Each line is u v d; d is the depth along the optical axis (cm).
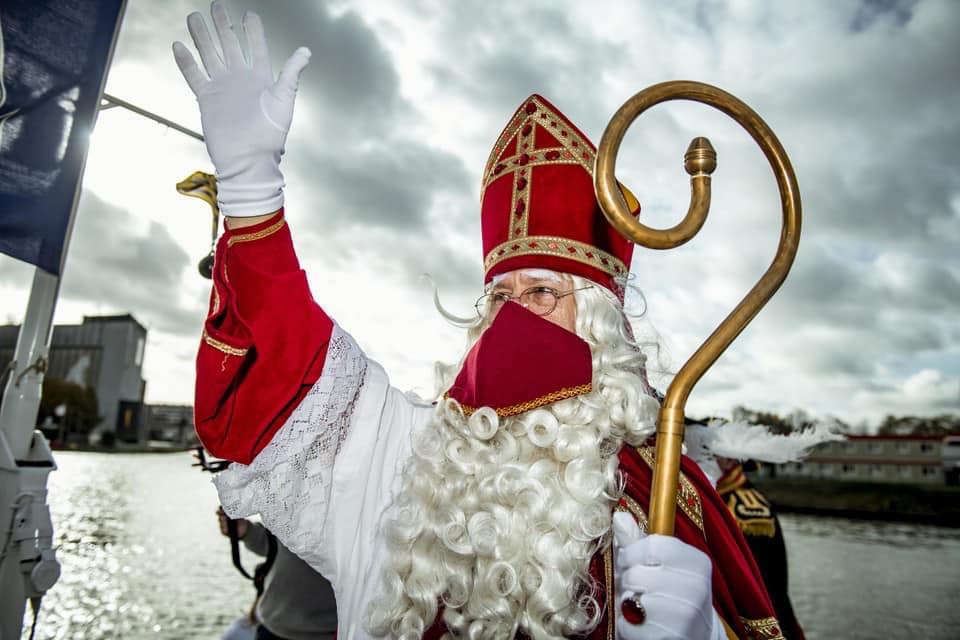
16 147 198
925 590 1173
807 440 180
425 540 92
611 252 111
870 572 1368
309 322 91
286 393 89
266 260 90
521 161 113
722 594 95
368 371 105
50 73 205
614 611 89
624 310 116
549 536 86
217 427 88
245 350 87
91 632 532
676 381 89
